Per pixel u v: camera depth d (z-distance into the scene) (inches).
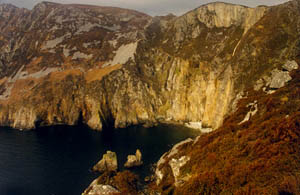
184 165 1588.3
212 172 1228.5
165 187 1603.1
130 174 1909.4
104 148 2755.9
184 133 3326.8
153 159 2423.7
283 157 1042.1
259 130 1391.5
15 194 1836.9
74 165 2316.7
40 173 2158.0
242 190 974.4
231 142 1469.0
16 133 3454.7
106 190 1631.4
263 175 1012.5
